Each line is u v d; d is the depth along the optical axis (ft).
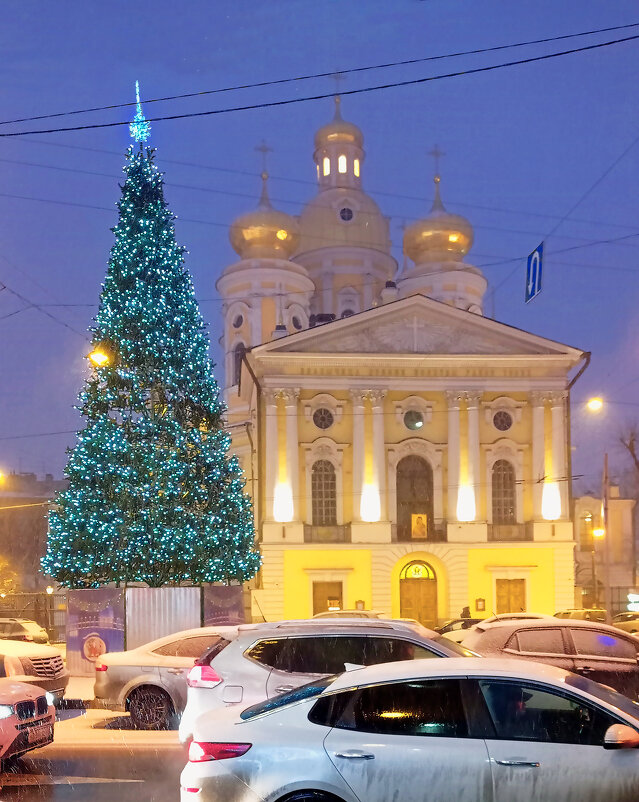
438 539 129.70
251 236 189.47
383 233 208.54
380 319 131.75
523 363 132.77
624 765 20.67
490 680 21.93
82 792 32.68
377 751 21.04
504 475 133.59
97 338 102.12
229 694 32.81
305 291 187.42
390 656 33.68
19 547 246.47
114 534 94.89
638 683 44.88
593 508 187.83
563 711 21.56
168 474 98.22
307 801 20.90
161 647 48.21
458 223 197.16
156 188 106.32
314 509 129.70
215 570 99.19
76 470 97.25
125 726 48.85
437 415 132.77
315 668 33.40
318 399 130.11
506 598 129.90
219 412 106.73
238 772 21.13
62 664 56.85
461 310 132.67
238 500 103.91
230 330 184.24
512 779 20.70
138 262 103.40
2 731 34.91
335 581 127.24
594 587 157.79
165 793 32.48
